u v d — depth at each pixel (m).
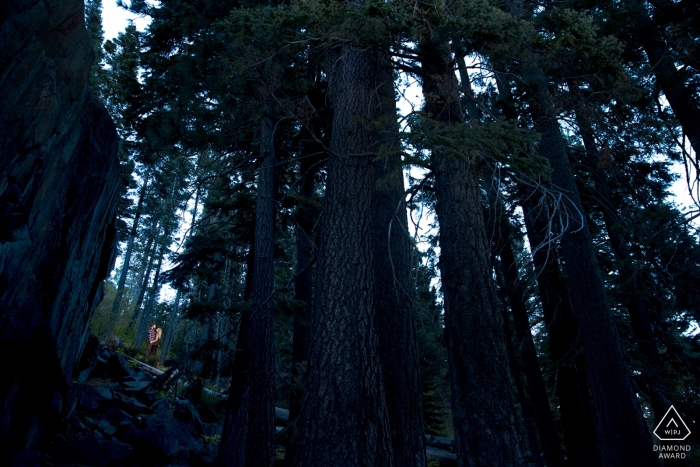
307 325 11.75
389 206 8.05
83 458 8.76
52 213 6.24
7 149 4.50
